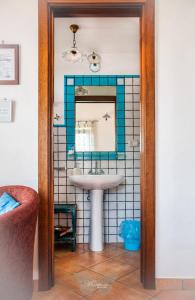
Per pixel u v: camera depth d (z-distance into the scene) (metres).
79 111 2.80
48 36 1.74
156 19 1.76
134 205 2.79
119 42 2.52
